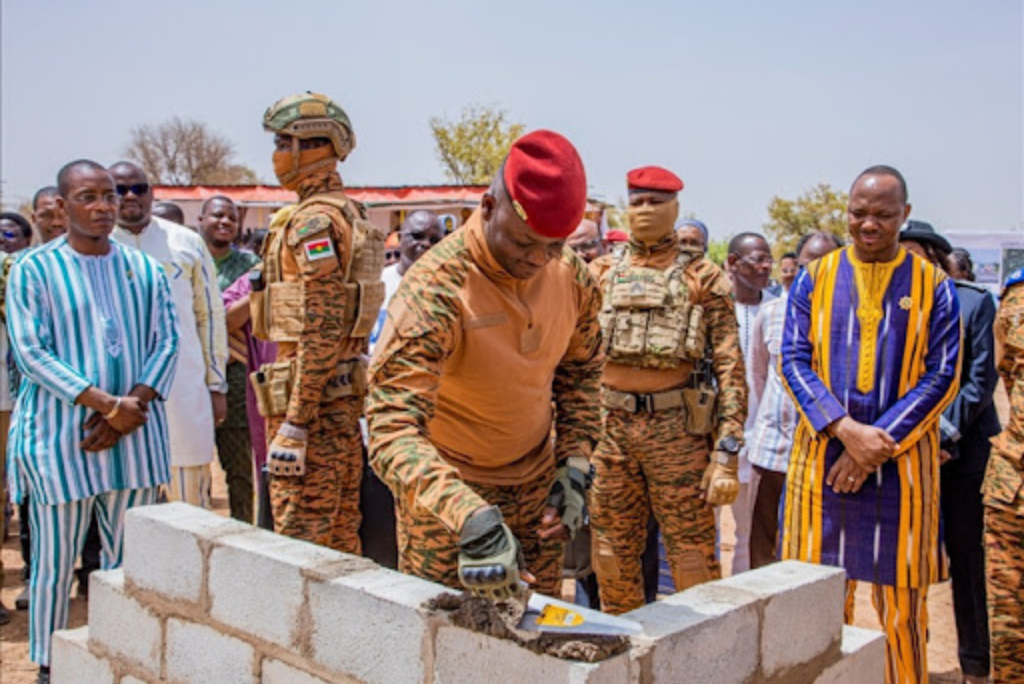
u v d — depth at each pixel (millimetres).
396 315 2518
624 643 2146
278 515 4164
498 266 2576
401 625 2416
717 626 2398
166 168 50812
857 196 3920
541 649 2117
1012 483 3717
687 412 4402
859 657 2910
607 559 4641
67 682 3566
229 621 2893
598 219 18547
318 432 4211
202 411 5656
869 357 3898
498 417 2812
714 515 4527
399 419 2400
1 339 5902
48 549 4230
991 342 4426
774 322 5289
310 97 4258
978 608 4570
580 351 3039
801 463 4051
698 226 6227
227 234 7250
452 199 22453
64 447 4152
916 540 3848
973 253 12516
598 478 4598
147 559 3168
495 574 2023
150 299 4457
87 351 4211
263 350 6012
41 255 4219
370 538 4828
